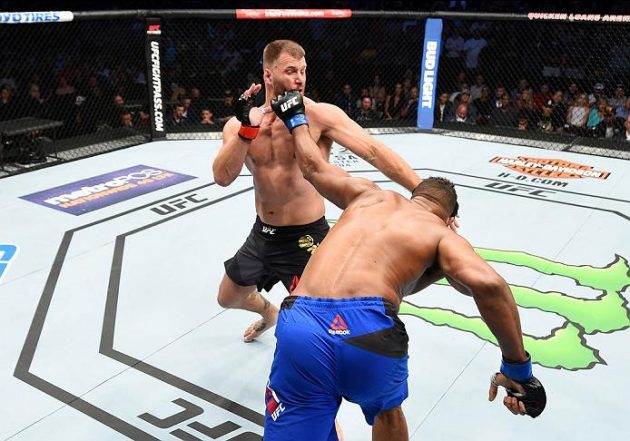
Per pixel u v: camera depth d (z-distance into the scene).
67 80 8.62
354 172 6.18
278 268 2.89
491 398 2.12
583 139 7.18
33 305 3.71
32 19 5.86
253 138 2.55
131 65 9.30
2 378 3.05
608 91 8.58
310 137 2.39
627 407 2.87
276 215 2.80
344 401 2.95
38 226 4.85
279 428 1.96
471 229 4.79
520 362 1.95
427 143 7.15
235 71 9.25
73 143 6.97
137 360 3.22
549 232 4.75
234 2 11.40
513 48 9.50
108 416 2.81
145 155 6.69
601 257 4.34
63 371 3.12
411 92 8.35
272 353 3.30
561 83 8.96
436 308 3.71
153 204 5.31
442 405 2.89
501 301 1.84
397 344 1.92
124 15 6.54
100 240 4.61
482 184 5.82
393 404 2.04
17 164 6.29
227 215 5.08
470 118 8.44
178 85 8.95
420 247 2.01
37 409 2.85
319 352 1.88
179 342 3.38
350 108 8.51
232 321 3.59
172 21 9.48
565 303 3.74
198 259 4.32
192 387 3.02
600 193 5.61
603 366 3.16
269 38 9.94
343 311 1.89
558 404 2.89
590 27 9.29
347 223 2.11
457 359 3.23
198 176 6.02
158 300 3.80
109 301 3.77
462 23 10.57
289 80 2.59
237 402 2.92
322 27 10.20
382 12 7.05
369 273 1.95
